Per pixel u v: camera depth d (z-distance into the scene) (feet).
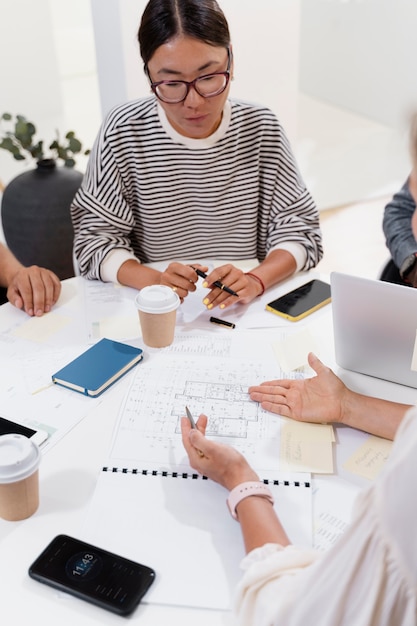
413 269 5.79
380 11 11.50
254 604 2.65
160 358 4.47
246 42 9.91
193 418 3.90
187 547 3.10
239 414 3.94
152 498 3.37
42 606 2.85
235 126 5.54
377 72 12.10
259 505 3.13
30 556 3.08
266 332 4.78
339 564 2.28
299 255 5.60
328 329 4.82
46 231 9.01
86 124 15.19
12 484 3.09
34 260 9.25
